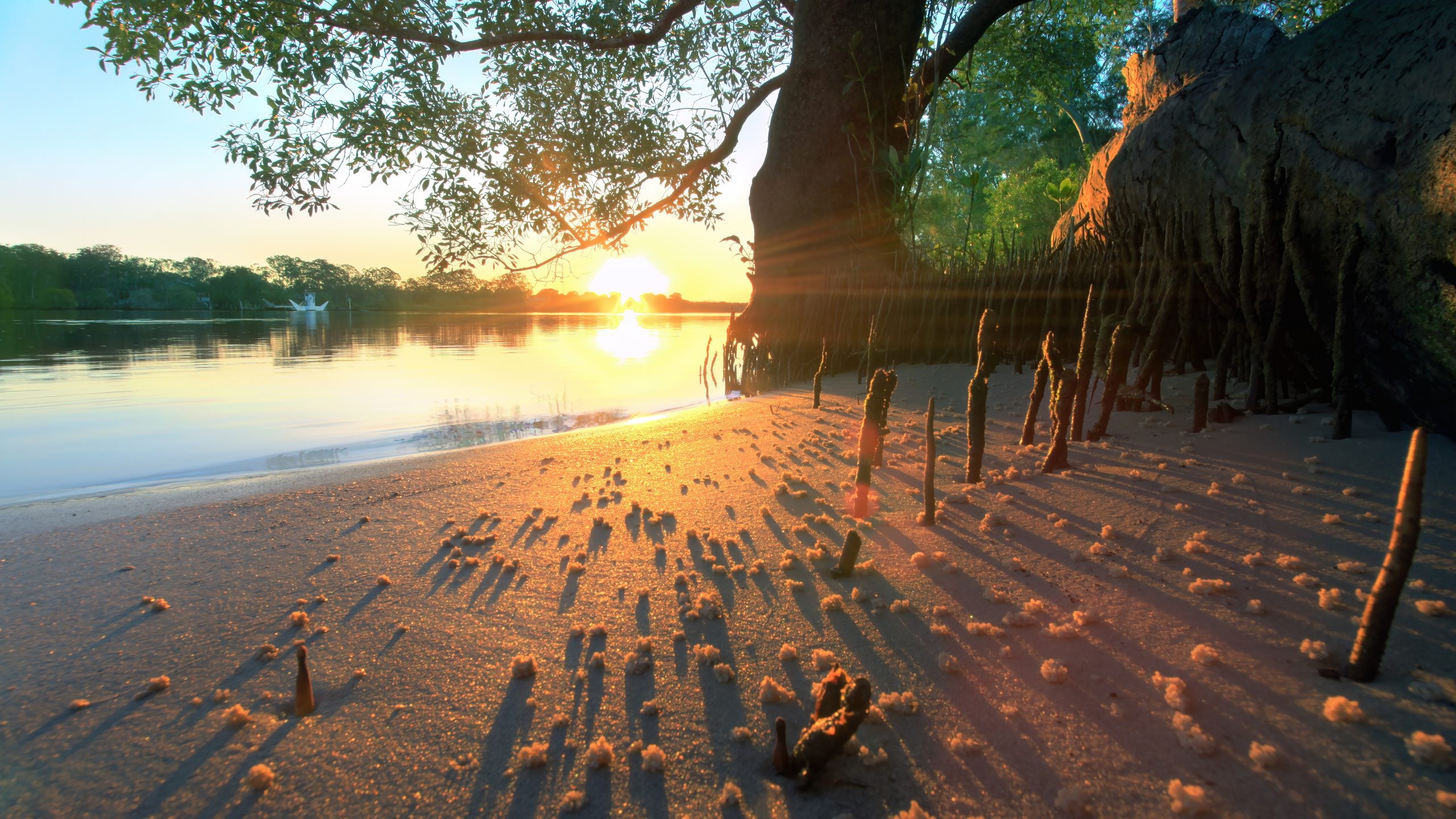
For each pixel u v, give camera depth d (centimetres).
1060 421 345
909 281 785
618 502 359
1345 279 319
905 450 434
